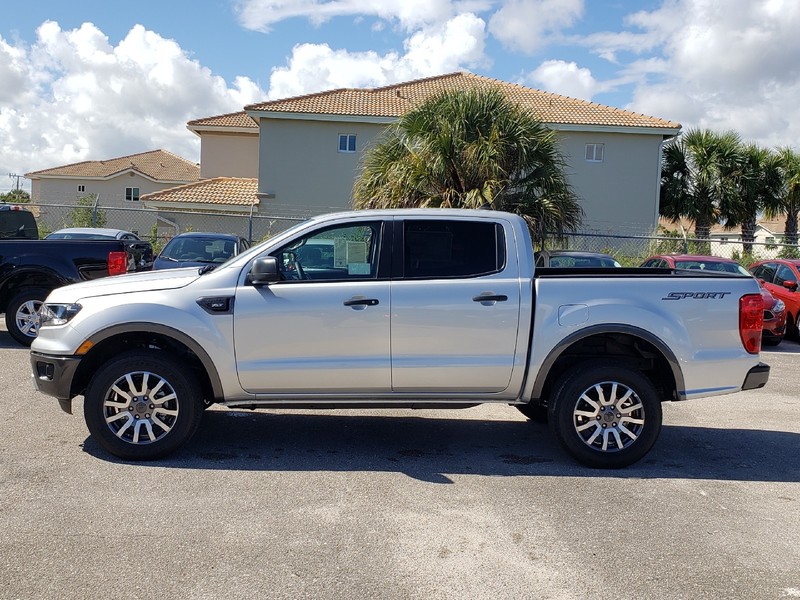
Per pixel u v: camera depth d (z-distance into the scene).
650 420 5.59
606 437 5.61
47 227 22.92
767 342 13.55
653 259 15.07
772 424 7.35
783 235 24.25
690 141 28.45
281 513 4.60
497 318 5.54
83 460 5.49
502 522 4.55
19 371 8.49
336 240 5.68
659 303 5.60
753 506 4.96
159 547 4.07
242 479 5.21
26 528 4.27
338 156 27.64
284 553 4.04
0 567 3.78
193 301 5.46
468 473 5.49
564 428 5.60
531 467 5.68
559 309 5.56
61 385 5.47
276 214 27.70
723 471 5.73
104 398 5.41
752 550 4.24
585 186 27.72
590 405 5.61
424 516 4.62
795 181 27.06
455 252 5.67
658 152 27.64
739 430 7.08
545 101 29.78
